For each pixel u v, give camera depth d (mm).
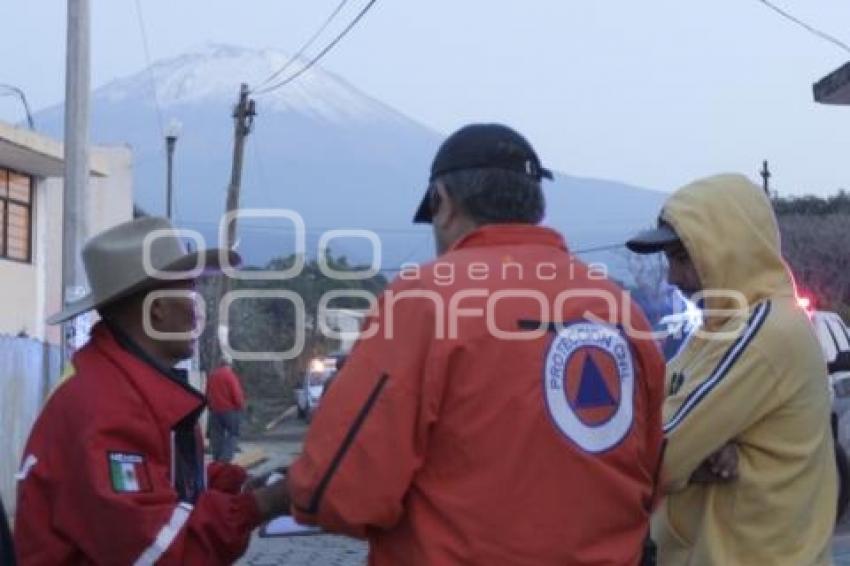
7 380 20922
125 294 5043
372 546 4285
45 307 35969
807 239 47500
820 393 5137
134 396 4855
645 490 4496
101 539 4684
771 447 5016
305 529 4820
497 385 4141
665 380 4934
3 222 33250
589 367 4285
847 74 18359
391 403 4078
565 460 4180
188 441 5051
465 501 4105
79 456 4715
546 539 4125
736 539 5020
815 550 5074
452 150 4488
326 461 4098
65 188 20172
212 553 4711
